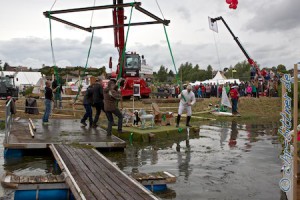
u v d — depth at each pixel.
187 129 15.51
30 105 21.28
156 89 43.19
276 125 19.12
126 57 28.66
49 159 10.29
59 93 22.06
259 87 35.69
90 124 15.42
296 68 5.16
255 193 6.86
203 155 10.73
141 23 15.48
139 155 10.78
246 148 11.94
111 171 7.60
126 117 15.92
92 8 12.71
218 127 18.34
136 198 5.73
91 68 47.09
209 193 6.87
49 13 13.06
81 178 6.98
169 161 9.87
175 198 6.58
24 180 6.73
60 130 14.22
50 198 6.67
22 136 12.35
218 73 47.53
